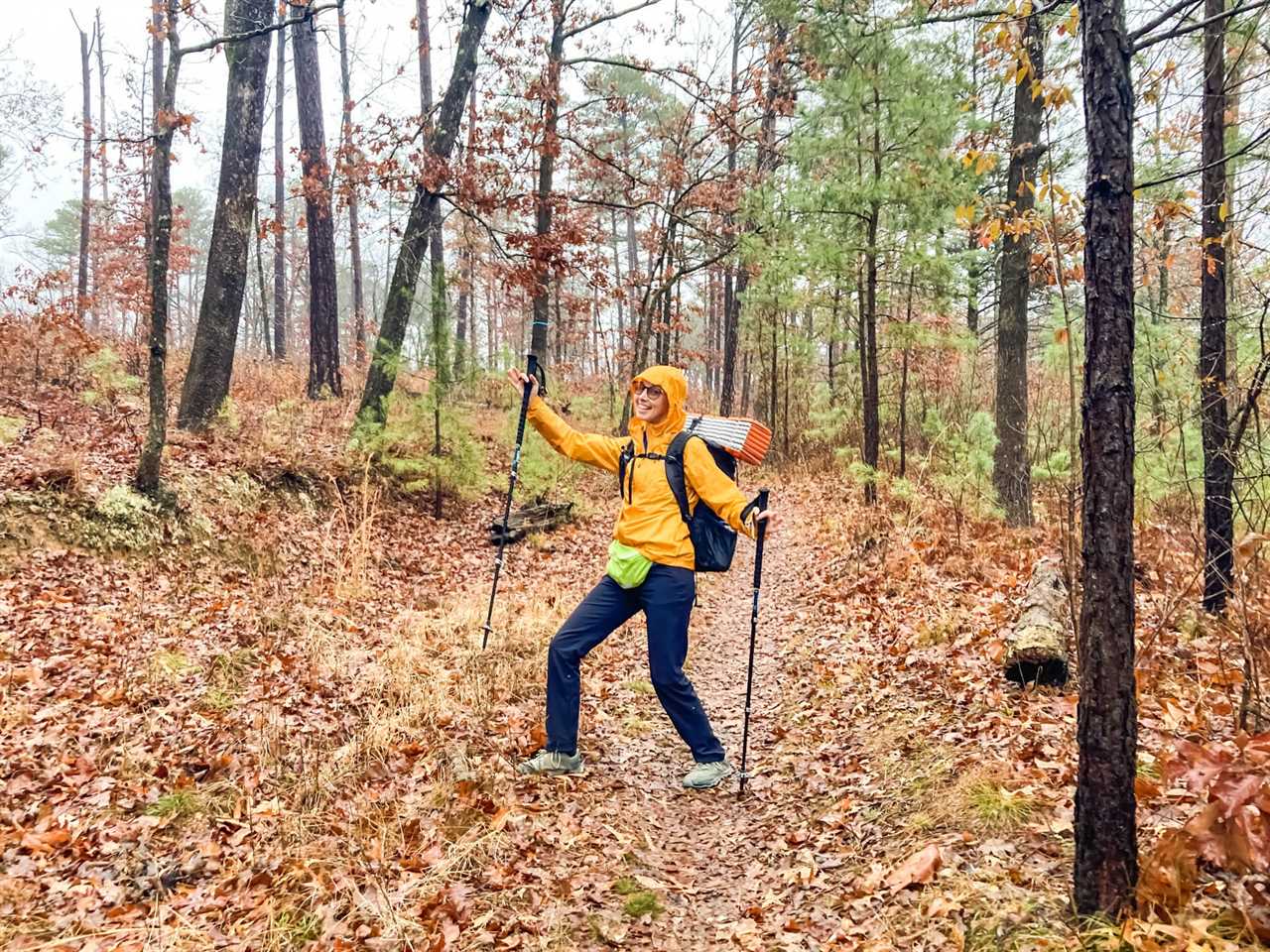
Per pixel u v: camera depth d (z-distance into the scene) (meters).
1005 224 4.45
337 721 4.94
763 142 17.66
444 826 3.78
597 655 6.77
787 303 12.78
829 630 7.22
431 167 11.71
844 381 18.12
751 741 5.26
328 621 6.83
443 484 11.24
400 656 5.89
